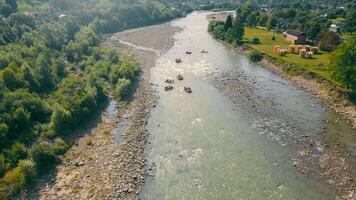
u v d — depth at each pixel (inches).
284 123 2893.7
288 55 4527.6
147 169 2303.2
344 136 2672.2
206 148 2527.1
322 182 2134.6
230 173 2237.9
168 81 3873.0
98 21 6609.3
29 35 4458.7
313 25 5241.1
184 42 5792.3
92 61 4281.5
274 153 2448.3
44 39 4507.9
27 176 2144.4
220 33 5949.8
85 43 4756.4
